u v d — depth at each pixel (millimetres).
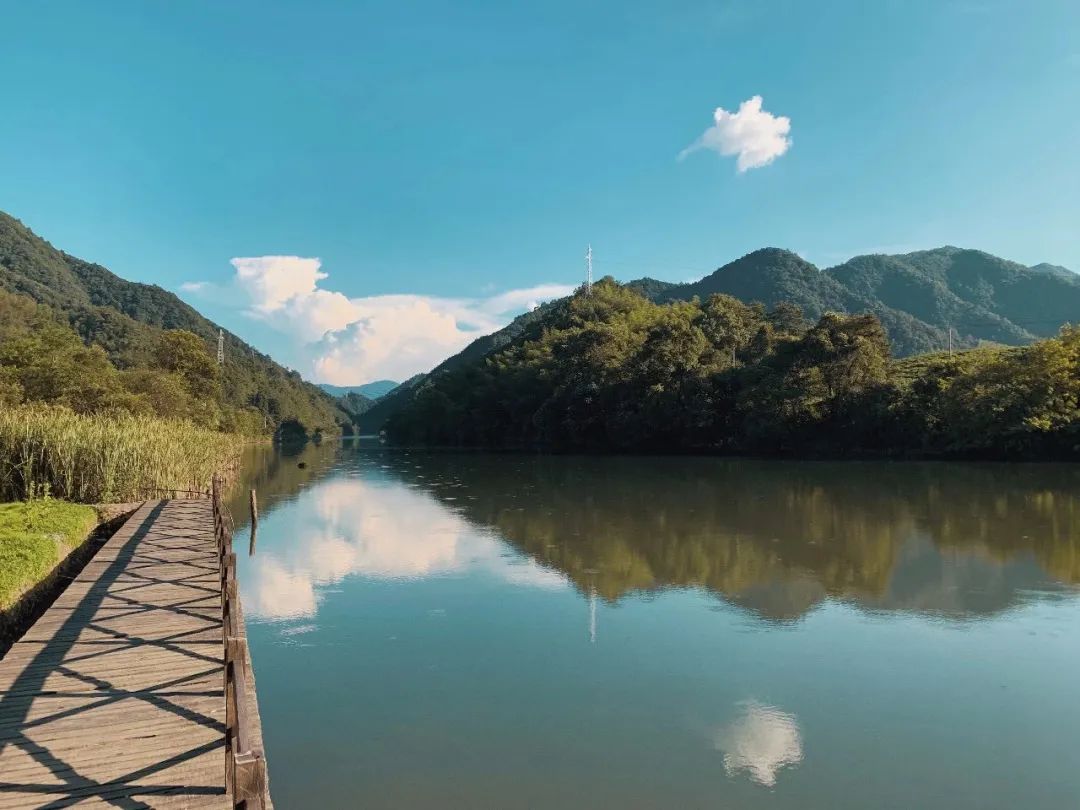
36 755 5324
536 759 7098
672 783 6648
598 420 61062
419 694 8688
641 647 10336
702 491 29391
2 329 61156
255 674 9391
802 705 8352
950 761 7062
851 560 15875
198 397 63500
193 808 4629
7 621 9969
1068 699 8484
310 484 35625
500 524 21359
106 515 19281
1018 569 14898
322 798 6410
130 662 7375
